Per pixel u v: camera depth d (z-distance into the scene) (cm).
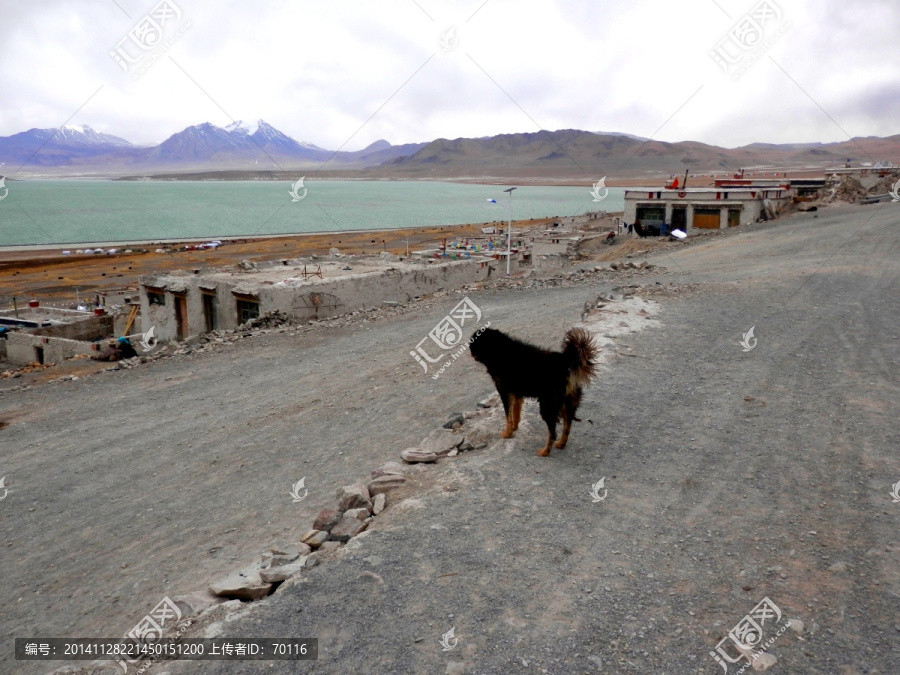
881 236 2783
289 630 422
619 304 1488
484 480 639
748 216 4281
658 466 662
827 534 517
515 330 1488
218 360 1581
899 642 386
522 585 459
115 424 1162
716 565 480
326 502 725
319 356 1527
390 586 465
